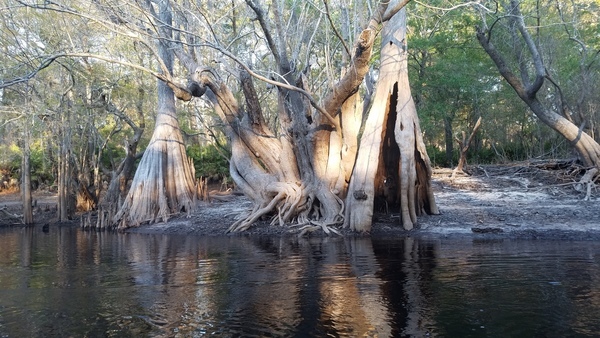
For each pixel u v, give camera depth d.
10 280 12.21
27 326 8.49
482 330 7.84
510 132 36.06
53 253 17.17
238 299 9.88
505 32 28.81
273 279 11.64
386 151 21.33
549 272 11.70
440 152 37.44
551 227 18.47
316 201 21.58
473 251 14.95
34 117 27.88
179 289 10.88
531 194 23.02
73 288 11.21
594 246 15.56
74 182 32.25
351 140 21.38
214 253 16.12
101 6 18.38
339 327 8.07
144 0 22.22
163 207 25.59
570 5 29.53
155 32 20.70
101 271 13.29
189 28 22.44
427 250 15.30
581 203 21.16
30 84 27.34
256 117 22.83
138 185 25.94
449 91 33.41
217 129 38.09
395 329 7.94
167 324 8.43
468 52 32.88
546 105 31.23
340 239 18.70
